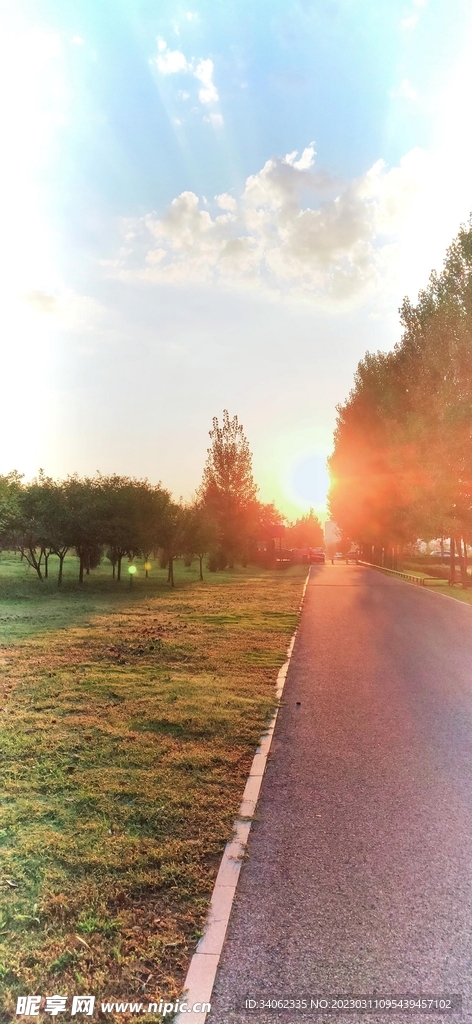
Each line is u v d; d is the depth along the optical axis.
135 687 8.75
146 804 4.87
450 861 4.03
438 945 3.19
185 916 3.45
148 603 21.00
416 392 31.19
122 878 3.82
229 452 50.31
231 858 4.07
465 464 26.73
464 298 25.17
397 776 5.53
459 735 6.75
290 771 5.65
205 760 5.86
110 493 27.34
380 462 44.56
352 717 7.44
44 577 31.16
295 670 10.16
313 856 4.10
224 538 49.44
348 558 83.19
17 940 3.27
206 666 10.34
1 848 4.19
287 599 22.73
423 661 11.02
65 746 6.21
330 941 3.23
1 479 22.83
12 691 8.52
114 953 3.16
